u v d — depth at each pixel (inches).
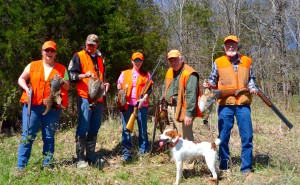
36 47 320.8
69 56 330.0
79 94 191.5
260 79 579.5
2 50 324.8
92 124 201.0
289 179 163.9
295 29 522.9
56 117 185.0
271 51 539.5
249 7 646.5
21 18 327.0
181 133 184.4
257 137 276.5
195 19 671.1
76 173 181.0
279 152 219.6
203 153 166.1
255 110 432.1
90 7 336.5
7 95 314.8
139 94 214.8
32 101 176.1
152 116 359.6
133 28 381.7
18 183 161.9
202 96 173.0
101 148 246.8
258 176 173.9
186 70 179.0
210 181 167.6
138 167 195.0
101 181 171.0
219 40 574.9
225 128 180.5
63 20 327.9
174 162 202.5
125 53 349.1
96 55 199.9
